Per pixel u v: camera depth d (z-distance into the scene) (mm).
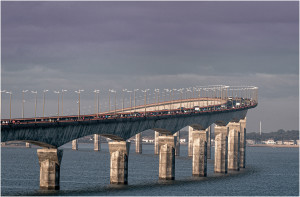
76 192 179000
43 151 171875
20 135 154375
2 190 190250
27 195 168250
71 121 171250
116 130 191500
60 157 172750
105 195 174500
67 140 172125
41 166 173000
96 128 181875
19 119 180875
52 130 165000
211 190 197000
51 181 172625
